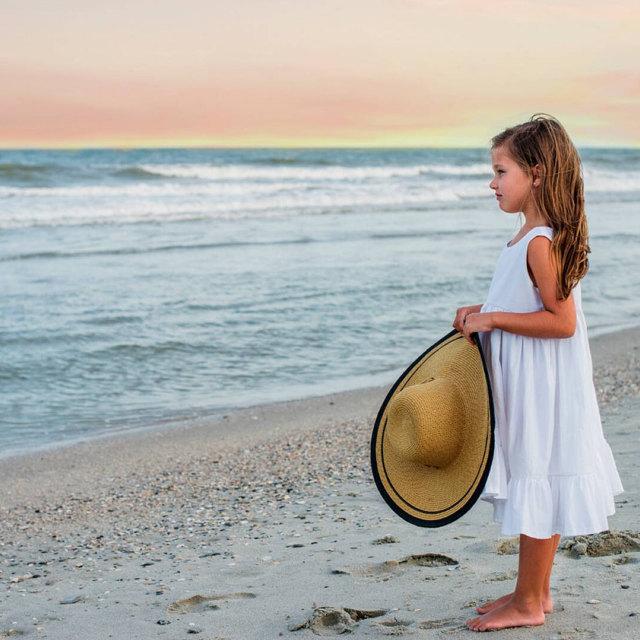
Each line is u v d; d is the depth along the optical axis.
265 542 4.89
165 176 37.62
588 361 3.04
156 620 3.70
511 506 2.93
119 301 14.23
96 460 7.58
